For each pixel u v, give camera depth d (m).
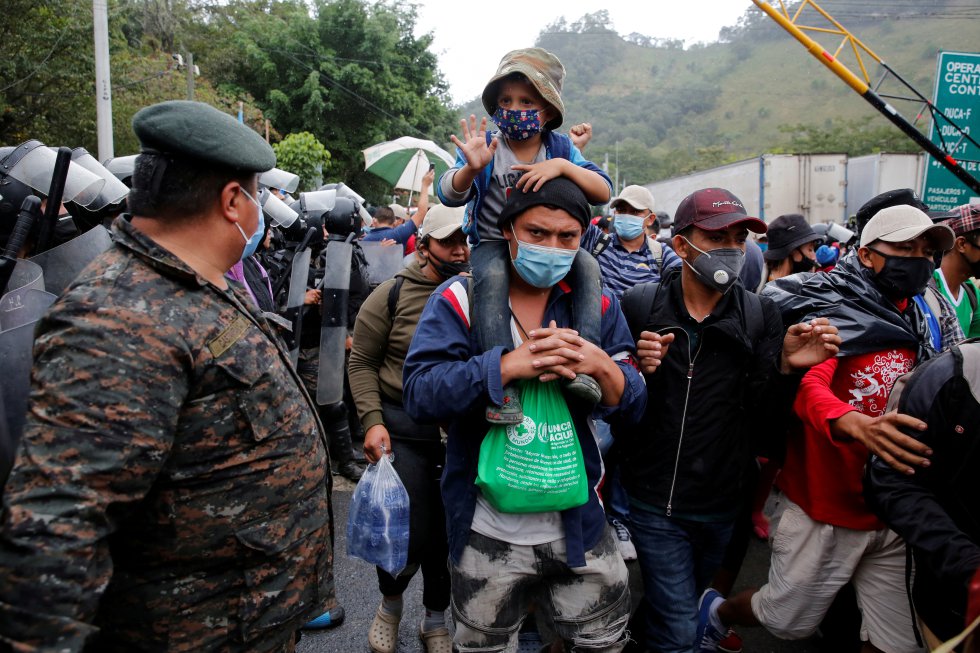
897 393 1.89
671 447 2.23
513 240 1.75
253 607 1.35
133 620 1.28
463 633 1.84
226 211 1.38
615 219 4.38
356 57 25.84
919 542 1.68
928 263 2.32
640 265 4.32
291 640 1.51
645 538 2.30
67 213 2.45
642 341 2.08
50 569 1.01
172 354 1.19
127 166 3.19
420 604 3.17
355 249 4.78
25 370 1.44
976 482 1.65
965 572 1.56
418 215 5.92
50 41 12.01
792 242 4.54
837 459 2.19
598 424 2.82
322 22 25.38
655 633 2.31
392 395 2.52
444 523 2.51
